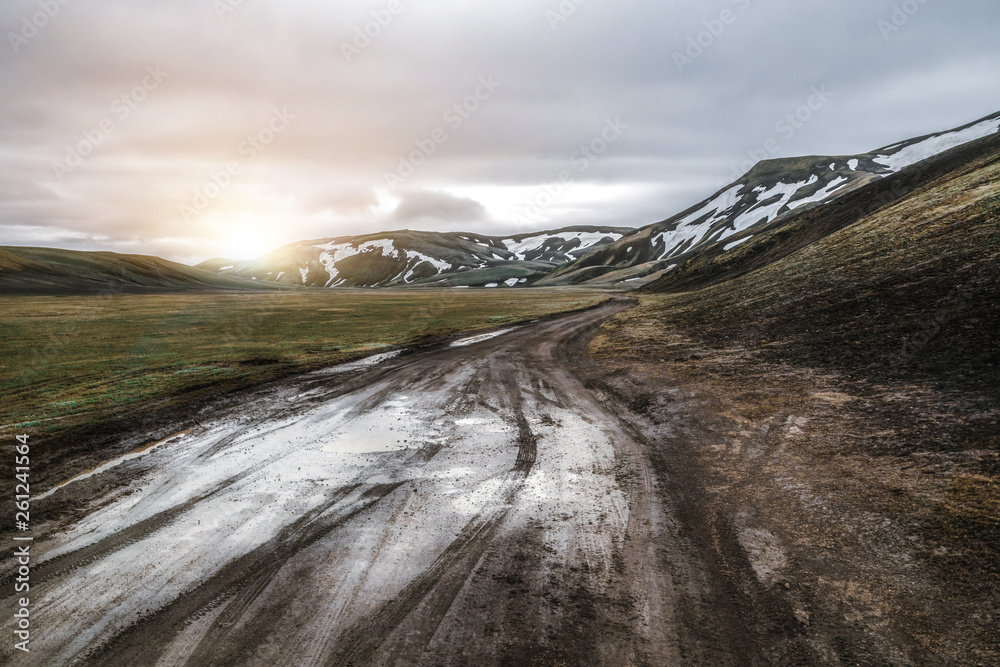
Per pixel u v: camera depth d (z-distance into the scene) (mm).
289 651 5266
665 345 22250
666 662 4996
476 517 8125
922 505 7207
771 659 4965
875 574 6020
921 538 6516
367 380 18953
